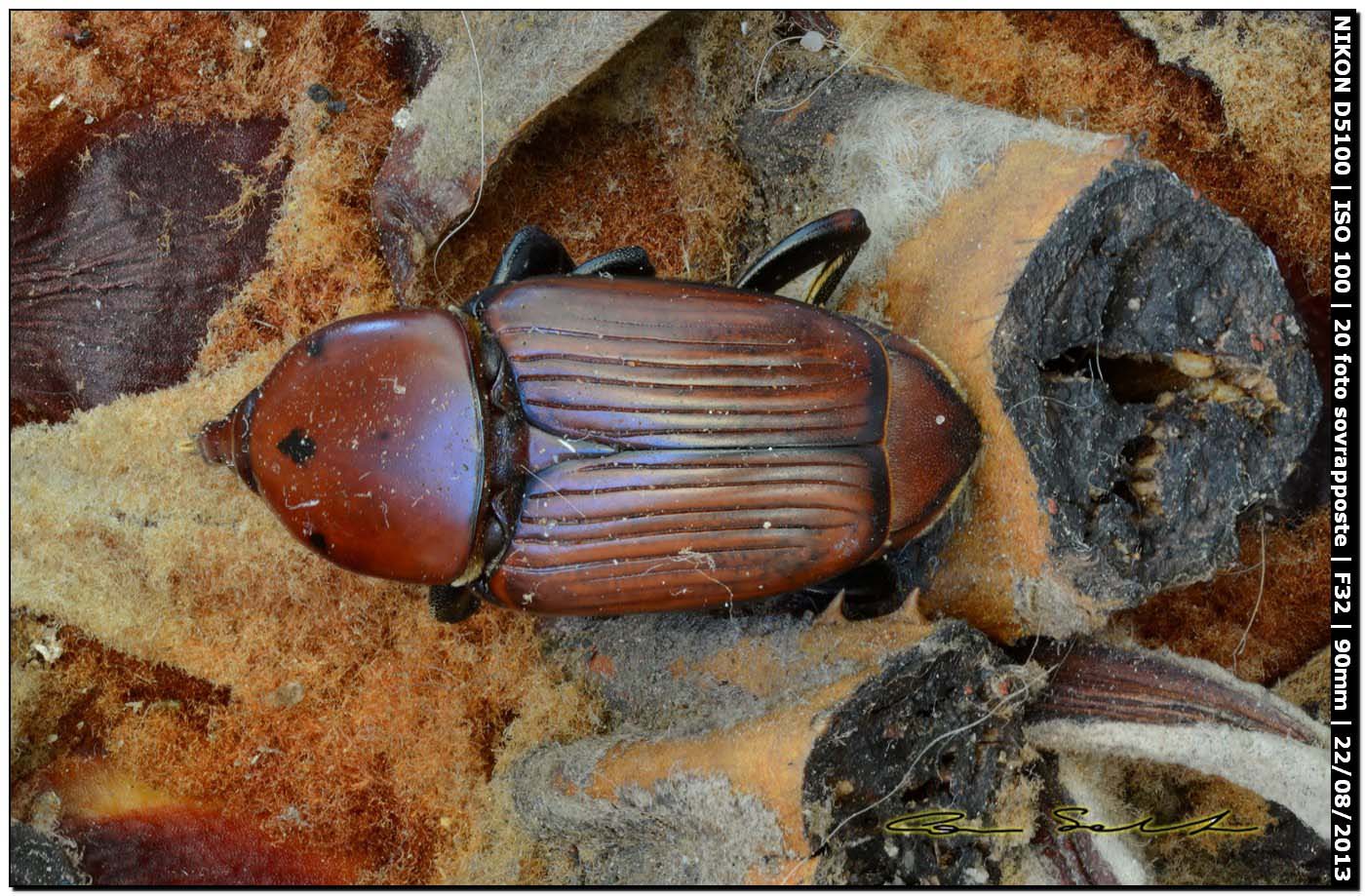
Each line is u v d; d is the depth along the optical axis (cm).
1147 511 15
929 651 14
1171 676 15
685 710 15
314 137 16
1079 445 15
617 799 15
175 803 16
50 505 16
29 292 16
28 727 16
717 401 14
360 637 16
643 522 14
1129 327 15
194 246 16
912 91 15
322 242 16
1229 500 15
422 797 16
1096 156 15
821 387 14
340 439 14
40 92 16
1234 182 16
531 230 15
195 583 16
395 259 15
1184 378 15
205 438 15
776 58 16
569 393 14
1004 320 15
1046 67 16
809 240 15
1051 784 15
